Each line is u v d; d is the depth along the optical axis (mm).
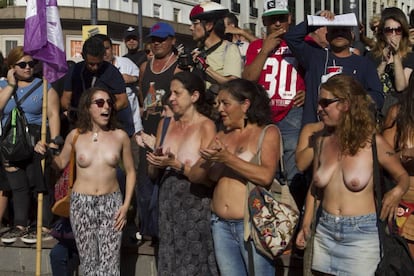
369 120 4152
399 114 4633
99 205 5578
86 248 5586
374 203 4156
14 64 6699
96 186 5578
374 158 4113
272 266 4738
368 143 4141
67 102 6520
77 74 6469
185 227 5164
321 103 4230
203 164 4930
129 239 6402
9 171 6832
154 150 5270
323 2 49656
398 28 5855
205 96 5355
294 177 5902
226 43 6402
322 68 5676
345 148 4156
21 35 33031
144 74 6602
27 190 6875
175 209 5203
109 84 6371
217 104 4941
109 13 33219
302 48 5785
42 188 6113
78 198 5586
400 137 4629
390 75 6012
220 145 4516
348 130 4137
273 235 4535
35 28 6051
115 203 5641
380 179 4141
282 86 6078
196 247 5152
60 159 5762
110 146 5590
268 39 6020
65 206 5773
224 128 4980
